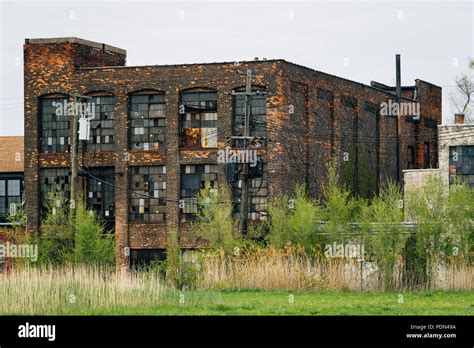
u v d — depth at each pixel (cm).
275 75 7481
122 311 4544
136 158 7819
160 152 7769
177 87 7731
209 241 7262
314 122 7875
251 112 7550
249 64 7550
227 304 4797
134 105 7856
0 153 8631
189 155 7688
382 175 8781
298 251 6150
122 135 7838
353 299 5156
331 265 5912
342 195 6600
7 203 8500
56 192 7431
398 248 5894
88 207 7925
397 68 8750
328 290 5788
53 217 6925
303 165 7756
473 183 7156
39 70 8012
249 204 7488
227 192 7481
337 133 8156
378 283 5831
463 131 7181
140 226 7800
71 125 7944
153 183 7800
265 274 5881
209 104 7675
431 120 9725
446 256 5962
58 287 4797
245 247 6450
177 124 7731
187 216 7719
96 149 7938
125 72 7850
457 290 5731
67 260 6631
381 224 5922
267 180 7456
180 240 7694
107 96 7912
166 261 6278
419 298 5216
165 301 4869
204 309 4606
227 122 7600
